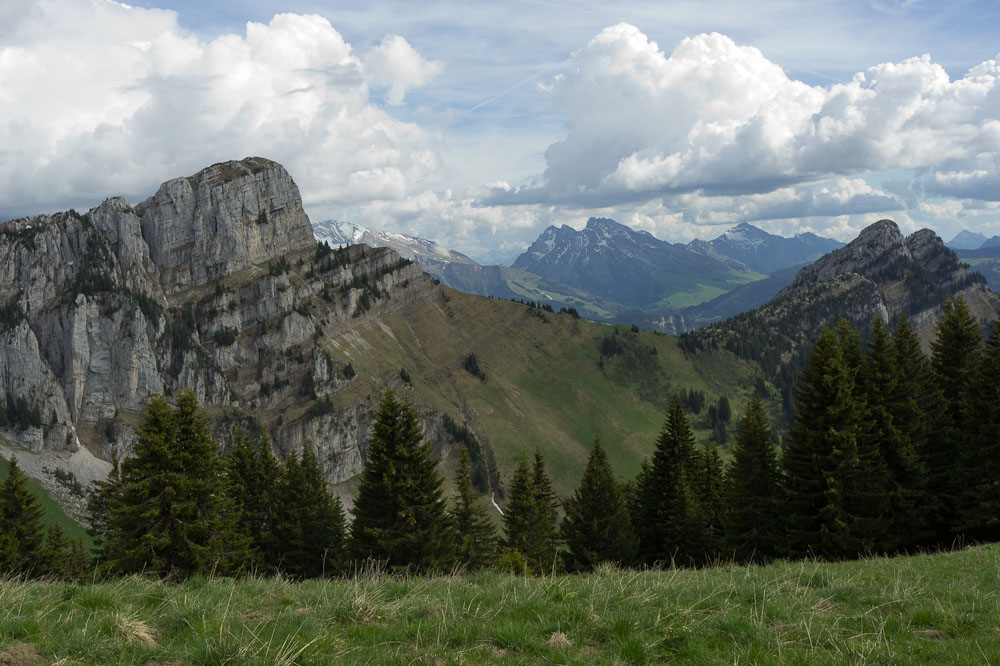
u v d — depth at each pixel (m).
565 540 64.56
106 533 46.97
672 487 63.41
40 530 60.62
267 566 62.09
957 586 14.16
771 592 12.95
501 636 9.82
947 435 49.66
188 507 43.16
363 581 13.94
